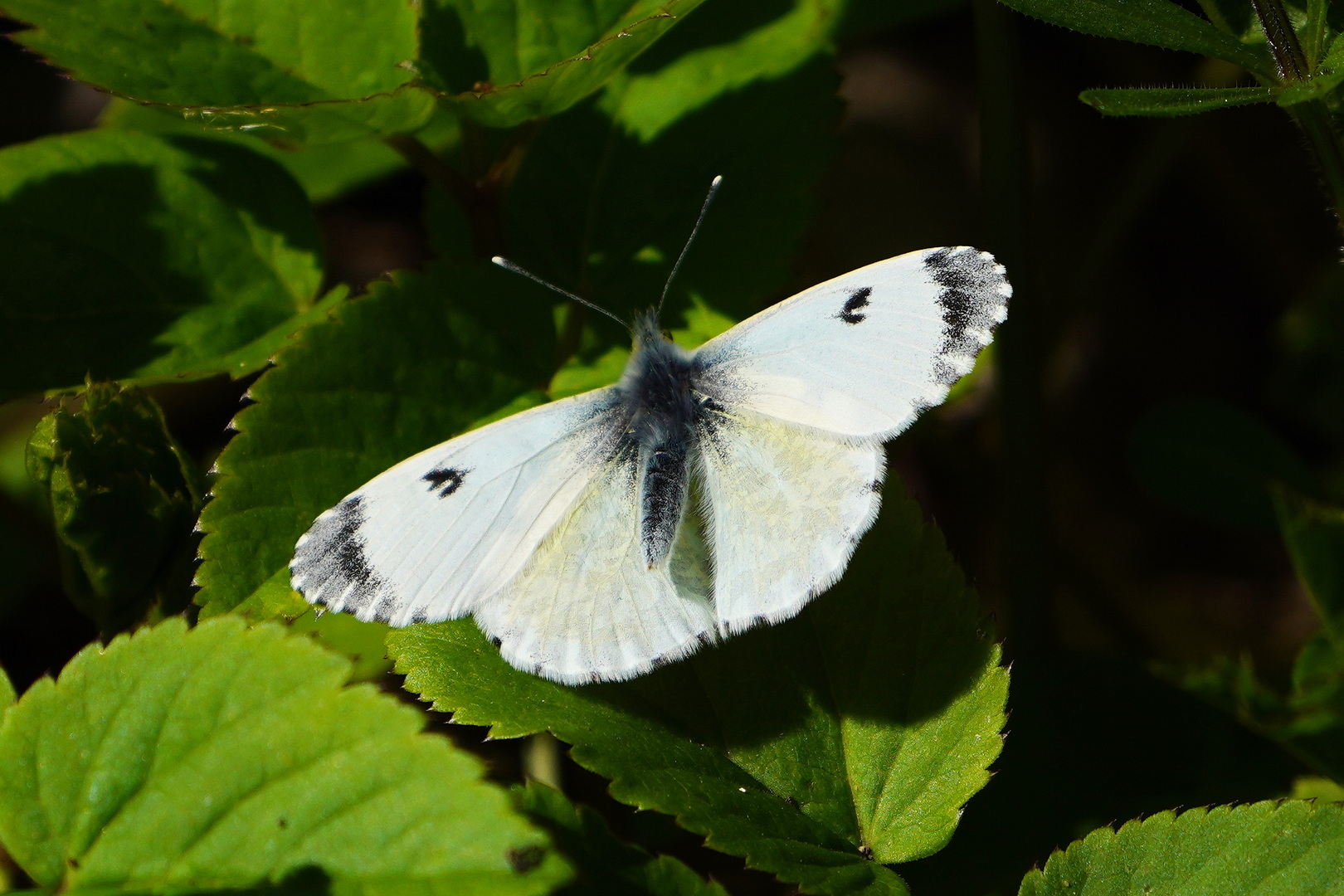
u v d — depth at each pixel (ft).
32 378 1.86
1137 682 1.88
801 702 1.82
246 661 1.79
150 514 1.83
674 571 1.82
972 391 1.93
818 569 1.82
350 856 1.77
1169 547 2.01
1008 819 1.86
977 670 1.82
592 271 1.88
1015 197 1.92
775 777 1.81
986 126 1.91
